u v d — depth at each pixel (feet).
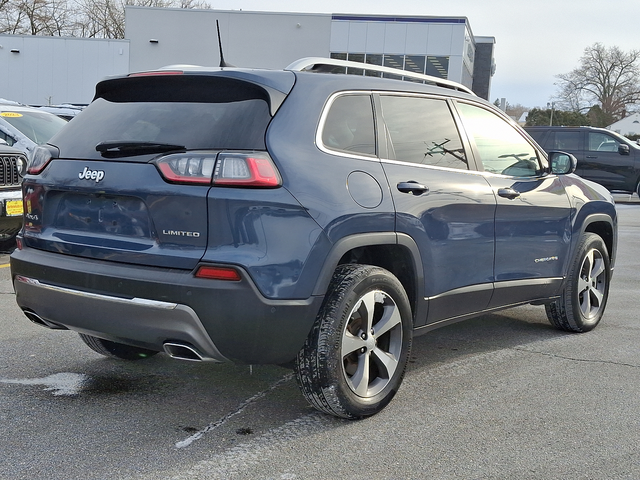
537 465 10.24
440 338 17.56
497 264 14.71
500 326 18.93
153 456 10.19
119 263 10.70
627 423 12.00
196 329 10.07
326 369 10.94
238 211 10.05
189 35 120.88
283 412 12.10
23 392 12.70
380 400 11.90
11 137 33.73
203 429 11.27
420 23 115.03
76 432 11.00
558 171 16.60
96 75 116.47
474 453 10.60
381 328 11.87
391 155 12.44
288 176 10.43
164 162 10.39
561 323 17.95
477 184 14.08
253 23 118.93
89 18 207.62
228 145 10.44
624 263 30.86
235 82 10.93
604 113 267.39
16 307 18.98
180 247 10.28
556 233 16.57
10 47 116.67
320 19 117.70
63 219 11.59
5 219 24.32
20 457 10.02
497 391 13.51
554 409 12.59
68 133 12.10
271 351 10.45
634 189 63.05
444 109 14.12
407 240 12.17
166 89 11.63
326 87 11.69
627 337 17.92
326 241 10.65
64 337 16.31
